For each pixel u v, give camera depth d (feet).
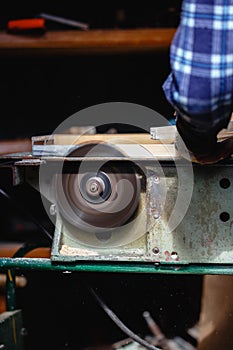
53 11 9.83
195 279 6.07
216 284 5.67
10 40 8.38
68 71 9.81
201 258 4.34
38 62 9.60
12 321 5.49
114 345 6.66
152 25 9.07
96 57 9.14
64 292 7.12
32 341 7.07
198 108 3.21
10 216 9.34
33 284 7.13
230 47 3.13
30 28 8.29
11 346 5.44
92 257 4.44
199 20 3.14
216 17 3.11
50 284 7.12
